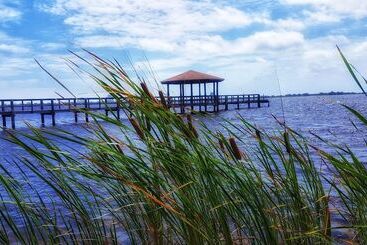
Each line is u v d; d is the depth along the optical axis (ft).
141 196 7.32
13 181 8.51
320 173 8.20
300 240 7.57
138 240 8.53
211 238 7.09
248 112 150.10
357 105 174.50
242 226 7.66
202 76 142.51
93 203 8.48
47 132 6.95
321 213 7.86
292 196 7.50
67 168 7.02
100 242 8.66
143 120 7.14
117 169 7.06
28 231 8.45
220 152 7.46
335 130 84.58
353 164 6.51
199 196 7.17
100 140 6.98
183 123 6.99
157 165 7.02
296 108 270.87
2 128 6.94
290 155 7.68
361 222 7.47
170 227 7.86
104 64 6.95
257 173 7.55
